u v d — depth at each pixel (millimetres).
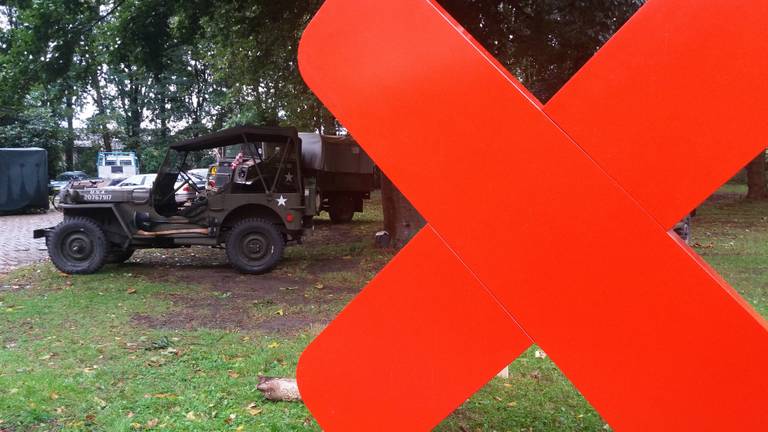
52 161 36312
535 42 10102
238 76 17719
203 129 37781
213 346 5066
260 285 7883
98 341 5270
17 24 10211
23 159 20312
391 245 10125
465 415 3578
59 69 9859
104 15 9891
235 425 3443
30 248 12094
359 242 11438
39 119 35000
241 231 8695
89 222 8734
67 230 8688
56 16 9289
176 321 6016
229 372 4395
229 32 11531
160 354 4859
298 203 8914
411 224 9945
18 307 6555
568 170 2010
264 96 20719
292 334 5449
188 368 4488
